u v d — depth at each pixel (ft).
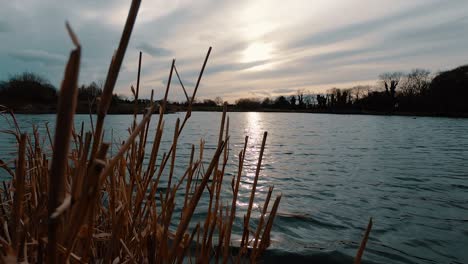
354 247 9.45
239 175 2.85
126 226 3.16
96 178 1.32
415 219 12.35
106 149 1.29
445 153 33.81
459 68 156.66
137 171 3.34
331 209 13.51
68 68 0.89
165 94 2.93
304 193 16.38
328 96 250.37
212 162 2.17
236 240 8.93
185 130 67.36
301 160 28.60
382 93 204.74
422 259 8.88
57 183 1.05
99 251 3.74
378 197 15.72
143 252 3.04
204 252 2.88
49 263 1.20
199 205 12.57
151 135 53.11
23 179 1.95
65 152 1.02
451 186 18.25
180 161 25.16
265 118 149.48
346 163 27.04
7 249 1.58
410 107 183.21
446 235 10.70
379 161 28.17
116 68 1.32
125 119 86.43
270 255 8.51
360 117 162.20
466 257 9.05
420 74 189.67
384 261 8.64
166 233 2.65
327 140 48.93
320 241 9.81
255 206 13.51
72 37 0.85
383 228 11.28
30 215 2.97
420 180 19.94
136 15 1.27
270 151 35.09
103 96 1.35
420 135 58.18
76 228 1.43
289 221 11.60
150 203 3.22
